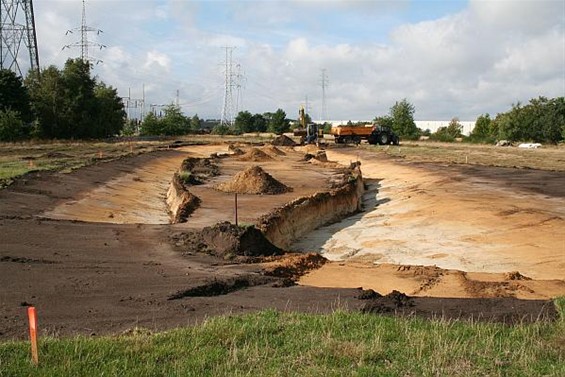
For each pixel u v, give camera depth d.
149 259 14.25
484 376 6.54
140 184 32.72
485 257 18.25
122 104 80.19
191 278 12.29
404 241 21.19
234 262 14.42
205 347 7.43
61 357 6.96
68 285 11.52
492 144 77.44
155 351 7.22
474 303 10.21
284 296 10.96
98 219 21.86
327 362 6.92
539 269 16.69
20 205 20.78
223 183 33.28
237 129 116.75
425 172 37.62
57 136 68.44
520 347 7.50
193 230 17.98
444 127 101.25
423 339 7.71
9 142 57.28
